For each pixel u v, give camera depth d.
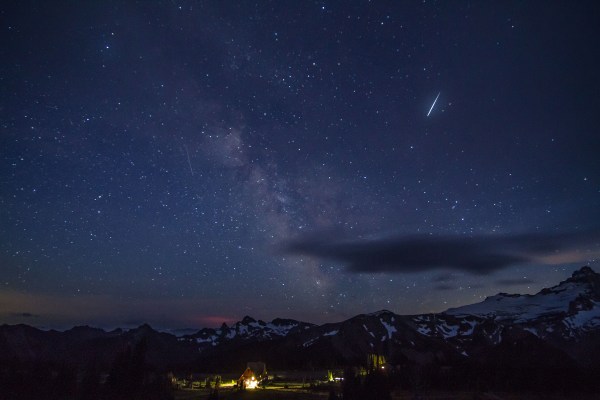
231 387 97.12
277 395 75.69
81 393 63.12
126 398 63.47
